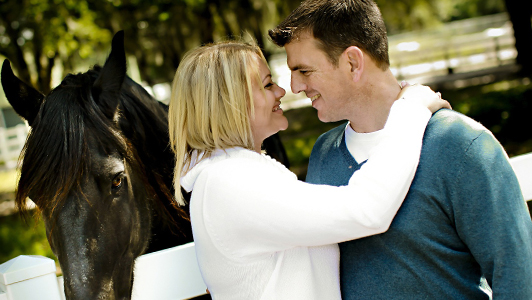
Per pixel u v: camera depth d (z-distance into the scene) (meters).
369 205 1.27
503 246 1.25
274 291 1.34
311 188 1.33
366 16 1.45
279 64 17.58
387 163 1.29
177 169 1.46
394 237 1.37
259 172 1.36
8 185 10.85
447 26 19.80
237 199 1.33
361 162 1.54
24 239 6.80
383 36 1.49
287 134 11.15
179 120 1.46
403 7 13.27
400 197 1.30
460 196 1.30
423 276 1.36
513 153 7.22
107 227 1.60
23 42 10.20
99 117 1.67
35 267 1.62
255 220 1.31
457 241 1.36
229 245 1.36
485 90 11.25
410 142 1.30
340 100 1.52
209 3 10.27
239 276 1.37
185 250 1.79
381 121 1.53
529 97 9.42
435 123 1.37
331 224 1.28
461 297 1.36
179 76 1.45
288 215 1.29
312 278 1.38
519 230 1.26
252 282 1.36
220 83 1.40
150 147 2.05
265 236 1.32
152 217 1.91
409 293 1.38
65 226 1.53
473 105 9.75
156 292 1.76
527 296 1.24
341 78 1.49
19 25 9.57
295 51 1.51
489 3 26.38
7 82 1.84
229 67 1.40
